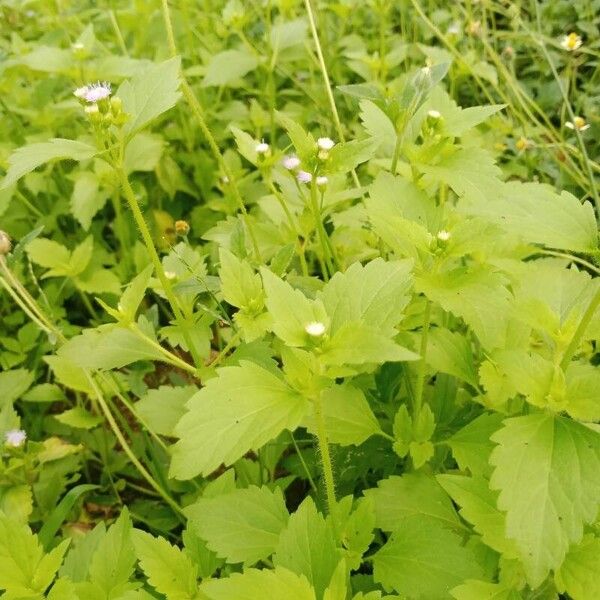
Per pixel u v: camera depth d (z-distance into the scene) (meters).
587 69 0.58
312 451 0.33
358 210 0.34
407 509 0.26
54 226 0.49
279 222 0.36
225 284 0.24
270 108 0.48
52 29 0.62
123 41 0.58
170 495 0.34
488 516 0.23
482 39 0.49
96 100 0.22
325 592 0.19
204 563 0.25
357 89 0.28
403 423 0.27
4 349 0.43
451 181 0.27
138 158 0.45
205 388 0.20
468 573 0.22
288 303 0.19
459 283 0.23
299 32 0.47
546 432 0.20
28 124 0.57
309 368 0.20
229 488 0.27
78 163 0.50
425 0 0.67
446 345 0.28
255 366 0.20
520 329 0.26
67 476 0.38
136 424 0.40
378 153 0.41
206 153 0.54
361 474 0.30
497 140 0.50
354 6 0.57
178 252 0.32
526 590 0.24
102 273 0.43
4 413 0.34
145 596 0.22
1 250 0.29
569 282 0.26
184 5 0.54
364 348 0.18
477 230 0.23
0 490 0.31
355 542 0.23
